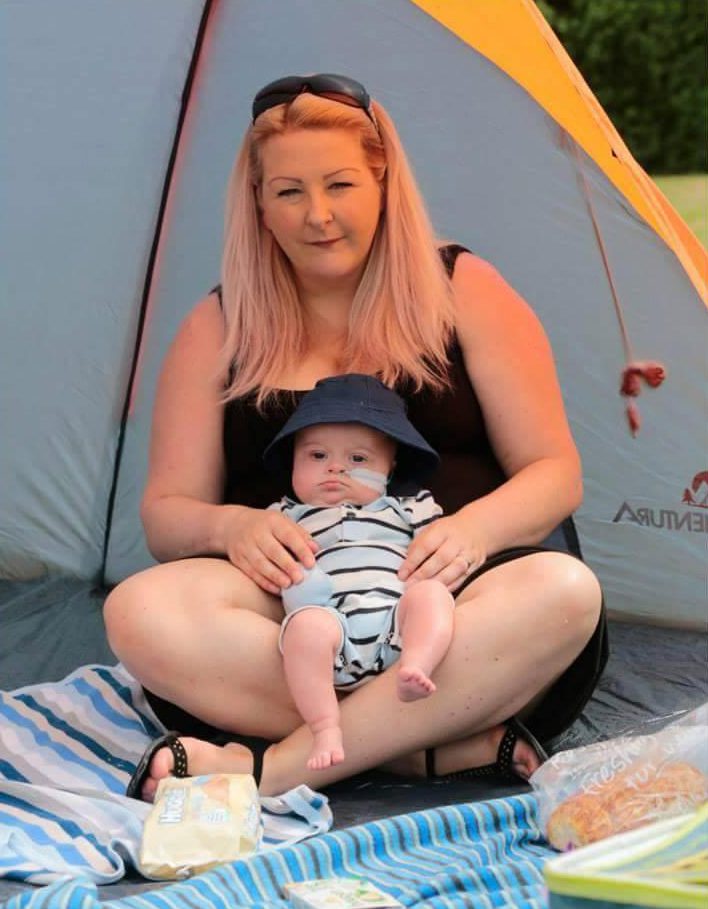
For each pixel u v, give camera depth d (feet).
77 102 10.82
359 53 10.52
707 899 4.70
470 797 7.53
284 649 7.45
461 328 8.70
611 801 6.57
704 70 29.40
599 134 10.18
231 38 10.64
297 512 8.11
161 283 11.21
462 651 7.36
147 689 7.92
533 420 8.61
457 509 8.66
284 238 8.45
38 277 11.24
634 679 9.68
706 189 27.76
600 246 10.41
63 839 6.79
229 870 6.13
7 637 10.46
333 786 7.76
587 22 29.60
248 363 8.71
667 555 10.72
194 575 7.84
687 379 10.46
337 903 5.68
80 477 11.60
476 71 10.34
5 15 10.56
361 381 8.30
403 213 8.61
